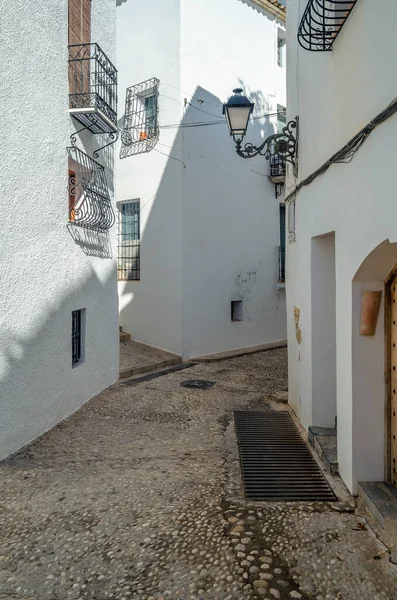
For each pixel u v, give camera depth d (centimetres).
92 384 733
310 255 542
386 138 313
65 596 275
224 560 303
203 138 1089
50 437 554
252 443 539
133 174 1137
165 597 271
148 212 1112
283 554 308
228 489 410
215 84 1120
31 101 534
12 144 498
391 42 305
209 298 1120
